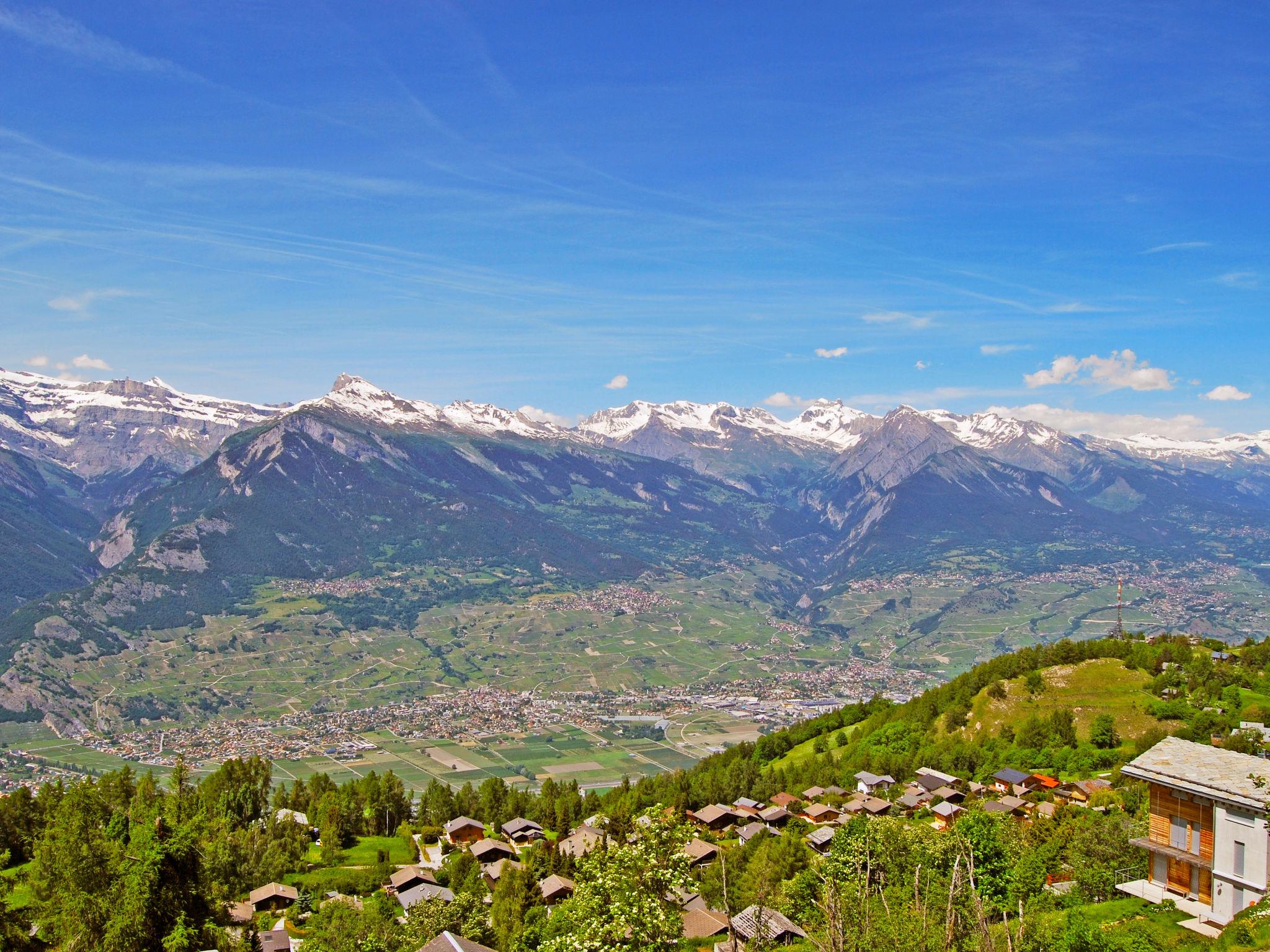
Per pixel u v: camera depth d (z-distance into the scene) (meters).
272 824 158.75
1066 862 95.88
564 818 172.38
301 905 127.44
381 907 119.75
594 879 54.09
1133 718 189.38
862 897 46.59
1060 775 171.00
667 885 52.69
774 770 194.12
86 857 80.44
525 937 89.94
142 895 77.94
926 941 45.06
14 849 135.00
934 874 66.75
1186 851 67.12
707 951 84.56
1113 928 63.53
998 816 110.56
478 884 127.12
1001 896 80.00
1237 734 145.88
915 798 157.88
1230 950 55.41
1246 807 63.09
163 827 83.19
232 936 89.06
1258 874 62.62
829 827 139.50
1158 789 69.25
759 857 105.50
